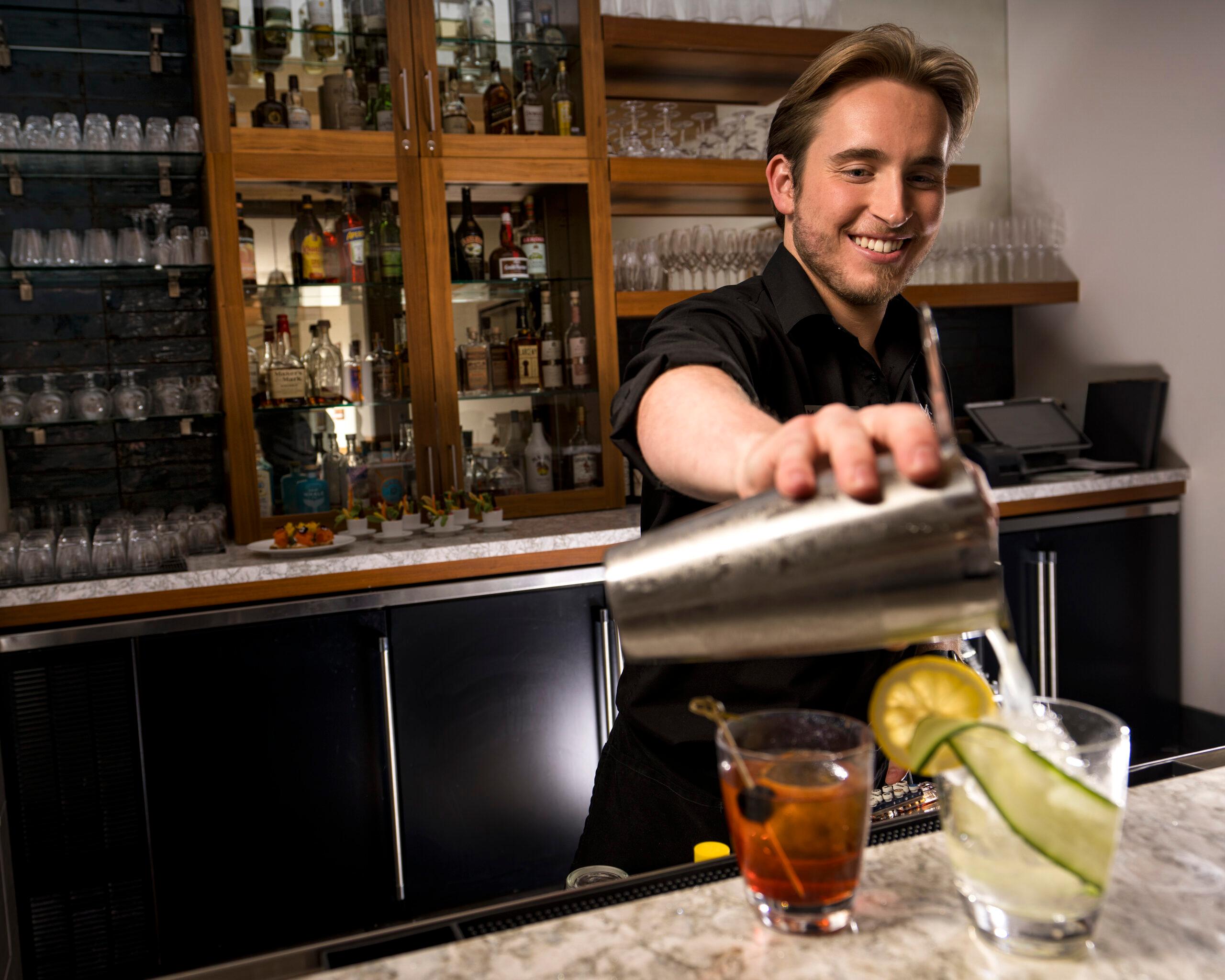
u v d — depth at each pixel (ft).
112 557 7.36
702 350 2.71
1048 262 11.68
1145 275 10.68
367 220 9.17
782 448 1.76
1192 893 1.93
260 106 8.78
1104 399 10.76
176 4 9.23
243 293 8.70
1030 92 11.87
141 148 8.43
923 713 1.83
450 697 7.78
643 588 1.82
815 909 1.80
